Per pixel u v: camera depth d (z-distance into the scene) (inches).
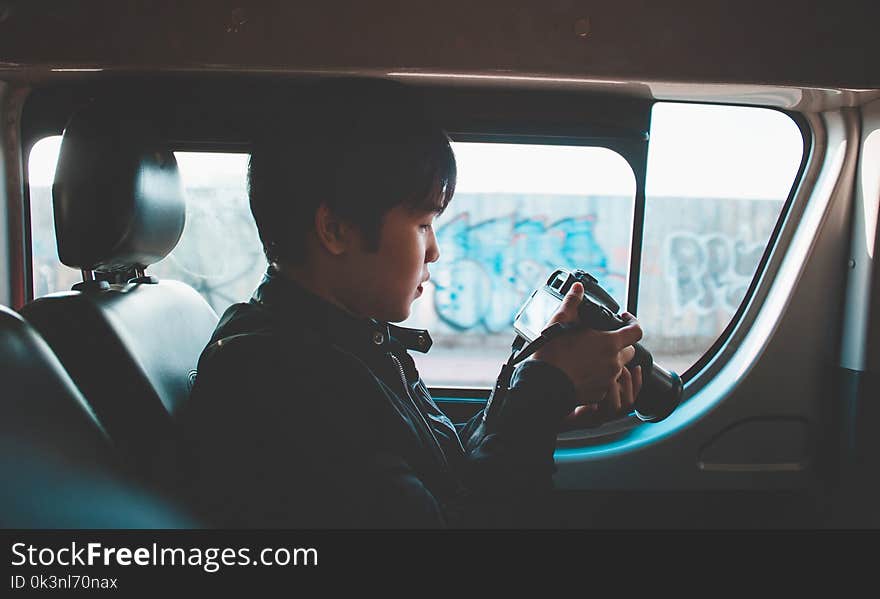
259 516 24.8
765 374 66.8
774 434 67.4
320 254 27.5
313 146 25.4
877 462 61.5
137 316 38.6
